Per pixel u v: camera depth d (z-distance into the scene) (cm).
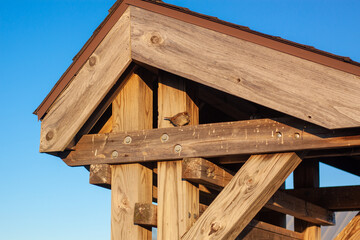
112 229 478
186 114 466
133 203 475
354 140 398
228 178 489
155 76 522
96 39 484
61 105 495
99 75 480
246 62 423
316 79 401
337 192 658
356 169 746
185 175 449
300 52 406
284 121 425
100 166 484
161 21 459
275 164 427
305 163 680
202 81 436
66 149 499
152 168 503
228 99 571
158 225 462
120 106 498
